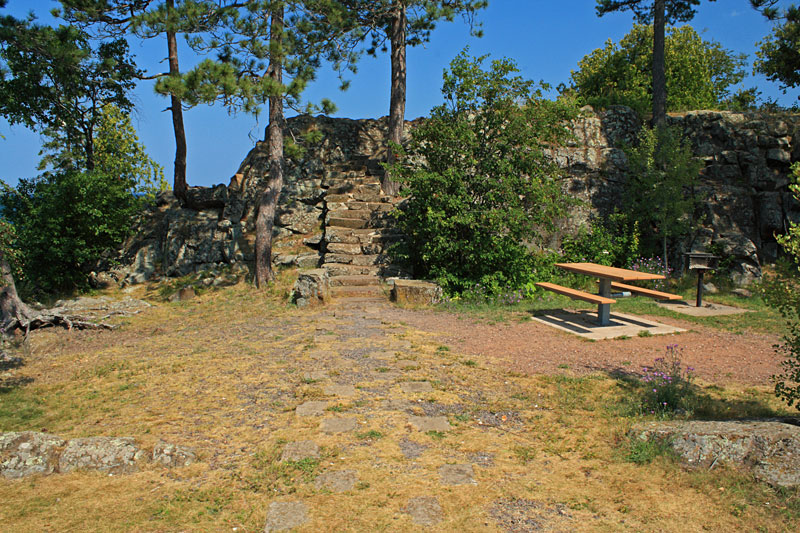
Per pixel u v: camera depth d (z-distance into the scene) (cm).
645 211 1399
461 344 747
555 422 464
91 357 748
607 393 534
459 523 308
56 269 1287
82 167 1753
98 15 1419
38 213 1277
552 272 1256
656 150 1397
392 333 812
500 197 1116
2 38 1270
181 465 389
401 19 1617
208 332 879
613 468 376
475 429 450
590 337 780
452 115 1176
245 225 1529
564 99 1177
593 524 307
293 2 1274
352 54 1620
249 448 415
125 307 1116
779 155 1430
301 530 301
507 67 1122
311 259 1355
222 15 1179
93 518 318
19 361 748
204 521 314
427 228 1117
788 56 1524
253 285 1252
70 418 496
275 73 1255
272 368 634
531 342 758
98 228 1303
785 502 317
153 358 718
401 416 476
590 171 1544
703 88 2561
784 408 489
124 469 386
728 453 364
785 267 430
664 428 409
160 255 1506
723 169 1492
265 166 1619
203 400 530
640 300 1120
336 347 725
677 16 1862
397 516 316
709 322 913
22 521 314
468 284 1107
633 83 2470
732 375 603
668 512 317
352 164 1720
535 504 330
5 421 487
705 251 1305
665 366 616
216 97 1052
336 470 375
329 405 503
